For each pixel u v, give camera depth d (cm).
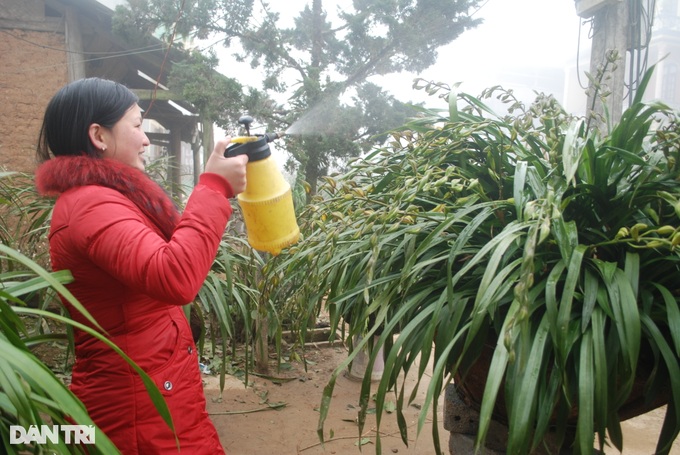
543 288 114
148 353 115
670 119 128
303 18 641
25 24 706
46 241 310
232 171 113
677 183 121
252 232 132
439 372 103
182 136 1195
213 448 127
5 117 696
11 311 88
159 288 100
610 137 134
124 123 120
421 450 255
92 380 115
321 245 145
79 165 110
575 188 123
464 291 124
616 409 105
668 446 106
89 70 809
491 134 158
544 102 155
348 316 168
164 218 121
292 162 569
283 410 297
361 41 614
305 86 574
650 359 118
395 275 135
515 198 114
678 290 120
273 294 182
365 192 136
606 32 420
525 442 99
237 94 598
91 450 95
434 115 175
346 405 305
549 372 112
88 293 112
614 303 103
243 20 627
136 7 659
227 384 329
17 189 306
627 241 108
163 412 93
